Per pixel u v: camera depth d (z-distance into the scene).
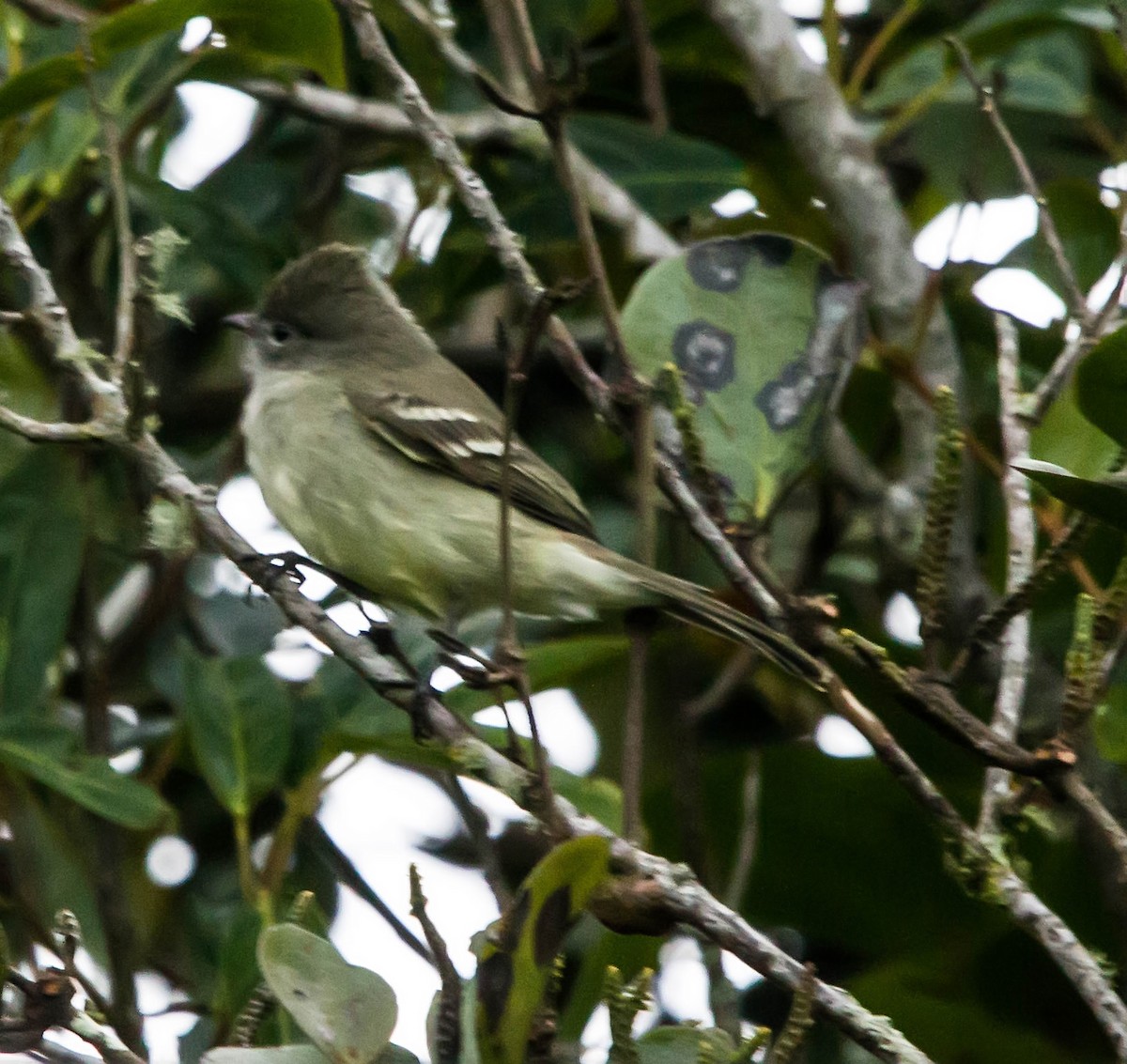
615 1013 6.17
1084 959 6.49
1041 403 7.85
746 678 11.42
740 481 8.85
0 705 9.36
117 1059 6.30
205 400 12.88
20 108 9.21
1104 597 6.94
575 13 12.00
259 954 6.63
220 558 12.43
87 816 10.38
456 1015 6.33
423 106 8.16
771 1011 10.30
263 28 9.27
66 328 8.36
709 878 9.75
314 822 10.48
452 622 10.21
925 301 10.16
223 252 11.29
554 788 9.55
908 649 10.38
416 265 12.70
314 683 10.08
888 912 10.09
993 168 12.17
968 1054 9.27
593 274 8.08
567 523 10.29
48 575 9.60
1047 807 9.18
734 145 12.48
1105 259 10.63
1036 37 11.65
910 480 10.18
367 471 10.10
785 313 9.15
